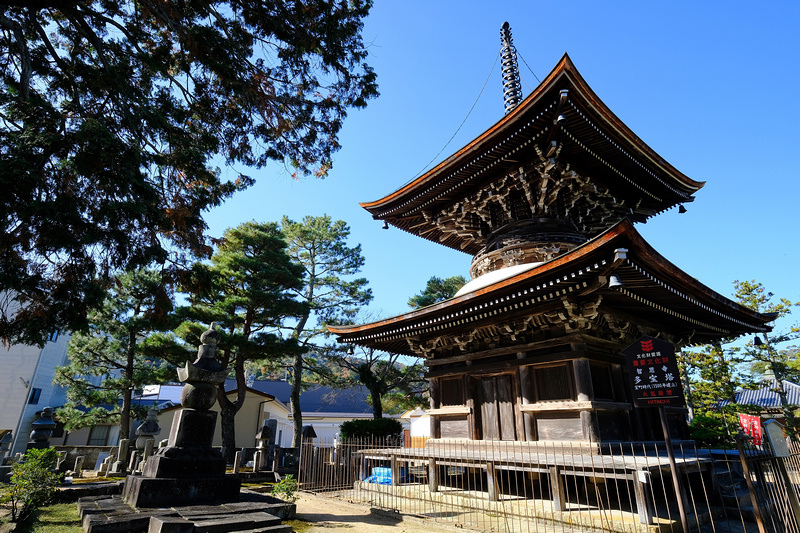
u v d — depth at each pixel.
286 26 10.70
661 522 8.05
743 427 18.05
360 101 12.68
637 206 16.72
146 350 21.77
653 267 9.28
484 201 15.72
